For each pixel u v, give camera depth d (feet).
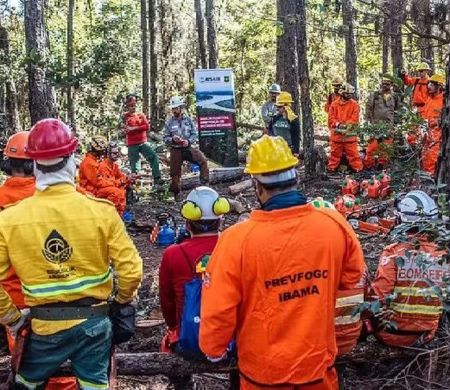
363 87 73.87
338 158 40.19
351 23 22.45
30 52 37.29
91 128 61.46
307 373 9.48
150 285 21.76
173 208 35.35
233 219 31.22
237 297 9.53
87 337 10.33
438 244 12.32
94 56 54.90
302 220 9.62
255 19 83.82
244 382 9.86
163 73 77.15
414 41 22.25
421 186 19.19
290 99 41.11
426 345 13.57
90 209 10.34
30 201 10.34
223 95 42.39
